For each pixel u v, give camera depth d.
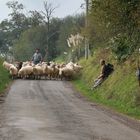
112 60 37.56
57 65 48.31
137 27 25.14
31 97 28.19
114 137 15.09
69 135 15.03
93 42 43.75
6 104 23.89
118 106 26.03
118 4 24.11
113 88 30.58
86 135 15.20
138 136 15.49
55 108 22.77
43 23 94.69
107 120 19.25
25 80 42.34
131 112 23.30
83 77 42.78
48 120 18.36
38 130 15.80
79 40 63.47
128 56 32.34
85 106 24.66
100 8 24.70
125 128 17.17
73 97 29.98
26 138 14.21
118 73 32.41
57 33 92.38
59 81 42.28
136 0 23.70
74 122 18.12
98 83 34.34
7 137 14.36
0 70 43.75
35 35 95.25
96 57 44.69
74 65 45.22
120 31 26.67
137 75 27.42
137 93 26.02
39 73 43.97
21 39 102.94
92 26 41.53
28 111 21.09
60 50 87.62
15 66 48.41
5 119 18.30
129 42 27.67
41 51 93.38
